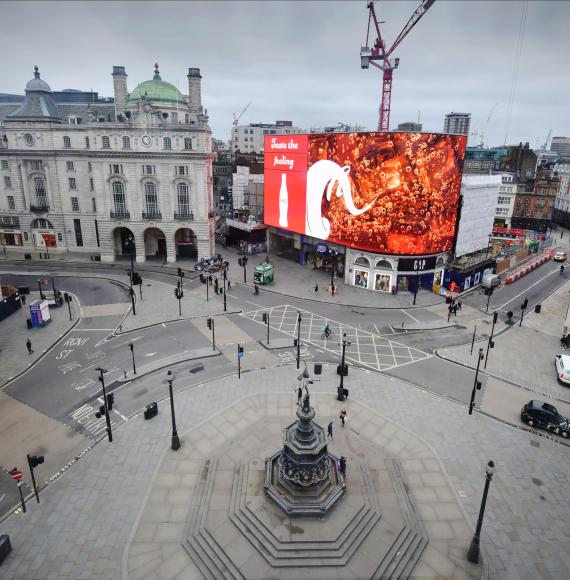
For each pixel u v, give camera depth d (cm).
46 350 4469
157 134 7119
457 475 2842
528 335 5066
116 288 6462
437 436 3222
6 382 3891
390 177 5734
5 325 5066
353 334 4997
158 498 2625
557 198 13512
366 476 2777
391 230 5944
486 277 6788
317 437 2583
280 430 3231
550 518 2539
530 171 12269
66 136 7725
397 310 5769
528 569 2233
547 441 3200
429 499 2644
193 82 7812
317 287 6419
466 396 3772
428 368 4250
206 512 2505
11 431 3250
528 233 9988
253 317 5438
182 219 7531
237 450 3014
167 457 2955
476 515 2542
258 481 2709
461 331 5144
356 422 3353
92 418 3397
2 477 2798
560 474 2880
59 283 6650
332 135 6272
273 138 7425
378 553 2275
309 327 5159
